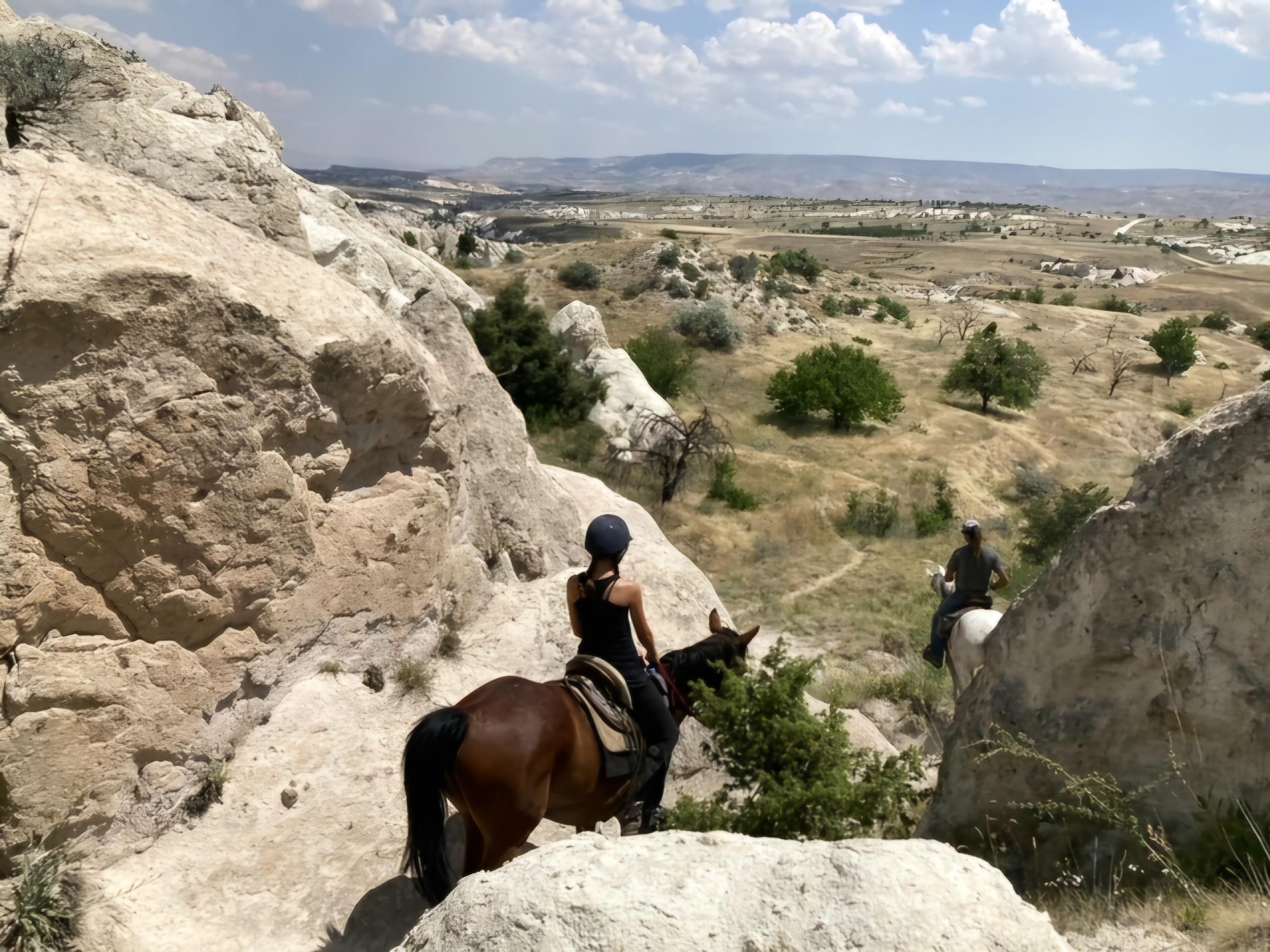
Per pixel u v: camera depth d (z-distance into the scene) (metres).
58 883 4.60
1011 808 5.54
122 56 7.44
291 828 5.62
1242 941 3.87
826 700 11.89
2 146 5.82
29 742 4.69
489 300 41.47
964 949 2.74
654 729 5.10
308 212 11.04
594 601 5.04
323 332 6.13
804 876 3.00
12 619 4.62
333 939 4.93
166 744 5.40
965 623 9.62
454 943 2.86
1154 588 5.06
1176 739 5.03
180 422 5.20
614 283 61.47
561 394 32.03
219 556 5.61
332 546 6.68
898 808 5.36
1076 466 39.03
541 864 3.11
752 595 20.72
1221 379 57.84
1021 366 45.31
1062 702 5.43
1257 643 4.77
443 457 7.81
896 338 64.75
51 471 4.70
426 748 4.14
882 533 27.77
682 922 2.82
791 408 40.78
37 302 4.53
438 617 7.91
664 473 27.55
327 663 6.79
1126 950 4.06
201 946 4.67
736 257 68.50
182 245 5.51
